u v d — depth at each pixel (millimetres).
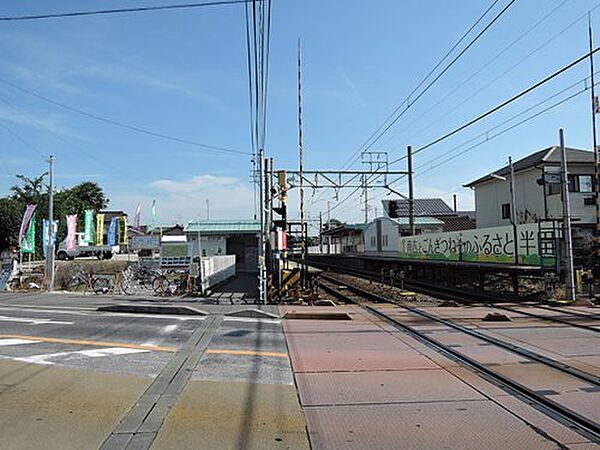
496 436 4902
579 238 23969
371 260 41125
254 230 44219
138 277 25922
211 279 24969
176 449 4598
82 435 4922
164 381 6906
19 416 5469
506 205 37219
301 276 18672
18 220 52375
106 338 10398
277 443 4754
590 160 31875
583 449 4586
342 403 5953
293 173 33562
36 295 22219
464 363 7914
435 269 28594
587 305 15625
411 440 4820
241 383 6812
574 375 7086
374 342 9836
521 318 12938
